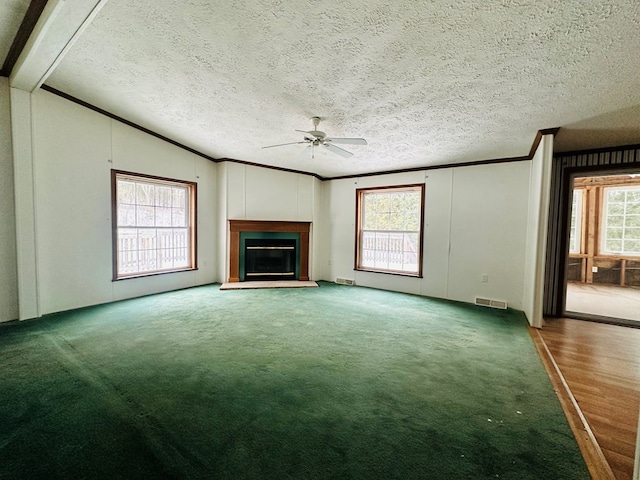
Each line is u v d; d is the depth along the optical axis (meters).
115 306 3.99
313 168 5.83
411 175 5.30
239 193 5.65
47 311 3.51
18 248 3.24
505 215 4.42
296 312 3.96
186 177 5.10
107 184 4.02
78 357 2.48
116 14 2.10
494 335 3.23
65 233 3.64
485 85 2.53
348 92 2.83
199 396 1.96
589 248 6.74
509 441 1.58
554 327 3.63
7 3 2.09
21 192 3.23
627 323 3.79
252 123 3.81
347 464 1.41
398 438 1.59
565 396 2.03
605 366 2.57
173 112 3.75
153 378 2.17
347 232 6.14
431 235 5.07
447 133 3.66
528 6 1.66
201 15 2.01
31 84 3.06
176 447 1.49
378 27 1.95
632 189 6.37
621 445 1.59
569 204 4.11
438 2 1.69
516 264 4.33
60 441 1.51
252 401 1.91
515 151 4.14
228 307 4.12
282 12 1.90
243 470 1.36
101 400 1.88
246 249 5.73
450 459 1.45
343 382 2.18
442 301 4.74
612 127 3.21
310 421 1.72
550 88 2.49
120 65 2.79
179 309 3.96
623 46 1.90
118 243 4.30
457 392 2.06
